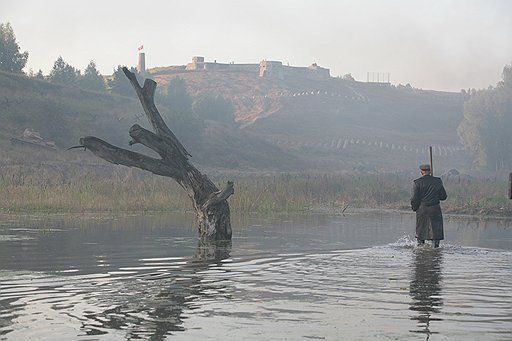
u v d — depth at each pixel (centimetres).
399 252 1483
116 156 1745
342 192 4050
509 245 1688
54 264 1230
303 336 706
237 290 968
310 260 1323
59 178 4009
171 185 3362
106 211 2717
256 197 3039
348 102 19925
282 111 17975
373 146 13875
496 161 10769
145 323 758
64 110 8206
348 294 943
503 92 10962
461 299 912
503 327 750
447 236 1956
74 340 685
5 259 1292
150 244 1583
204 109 13562
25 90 8569
